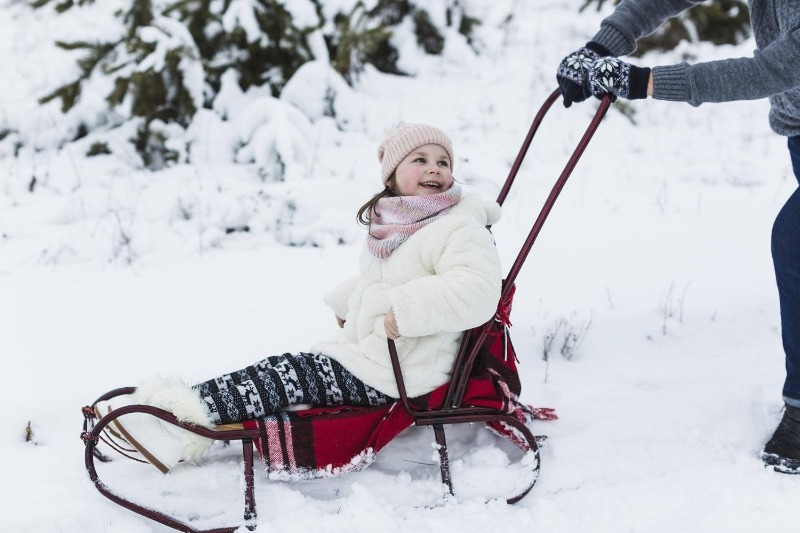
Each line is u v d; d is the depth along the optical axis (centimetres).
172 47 573
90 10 633
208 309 387
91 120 610
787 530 231
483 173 568
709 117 702
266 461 247
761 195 557
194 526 236
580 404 314
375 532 232
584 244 476
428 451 280
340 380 260
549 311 397
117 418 244
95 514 240
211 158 584
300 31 616
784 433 267
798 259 258
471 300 242
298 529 233
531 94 714
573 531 236
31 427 290
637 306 402
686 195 557
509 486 257
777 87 236
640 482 259
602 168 598
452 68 746
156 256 453
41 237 468
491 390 265
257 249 474
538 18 856
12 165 572
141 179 555
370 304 265
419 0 741
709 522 237
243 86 627
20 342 347
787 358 268
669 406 307
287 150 555
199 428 238
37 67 700
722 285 423
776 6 247
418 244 260
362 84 693
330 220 496
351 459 255
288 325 373
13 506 241
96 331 361
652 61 730
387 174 278
